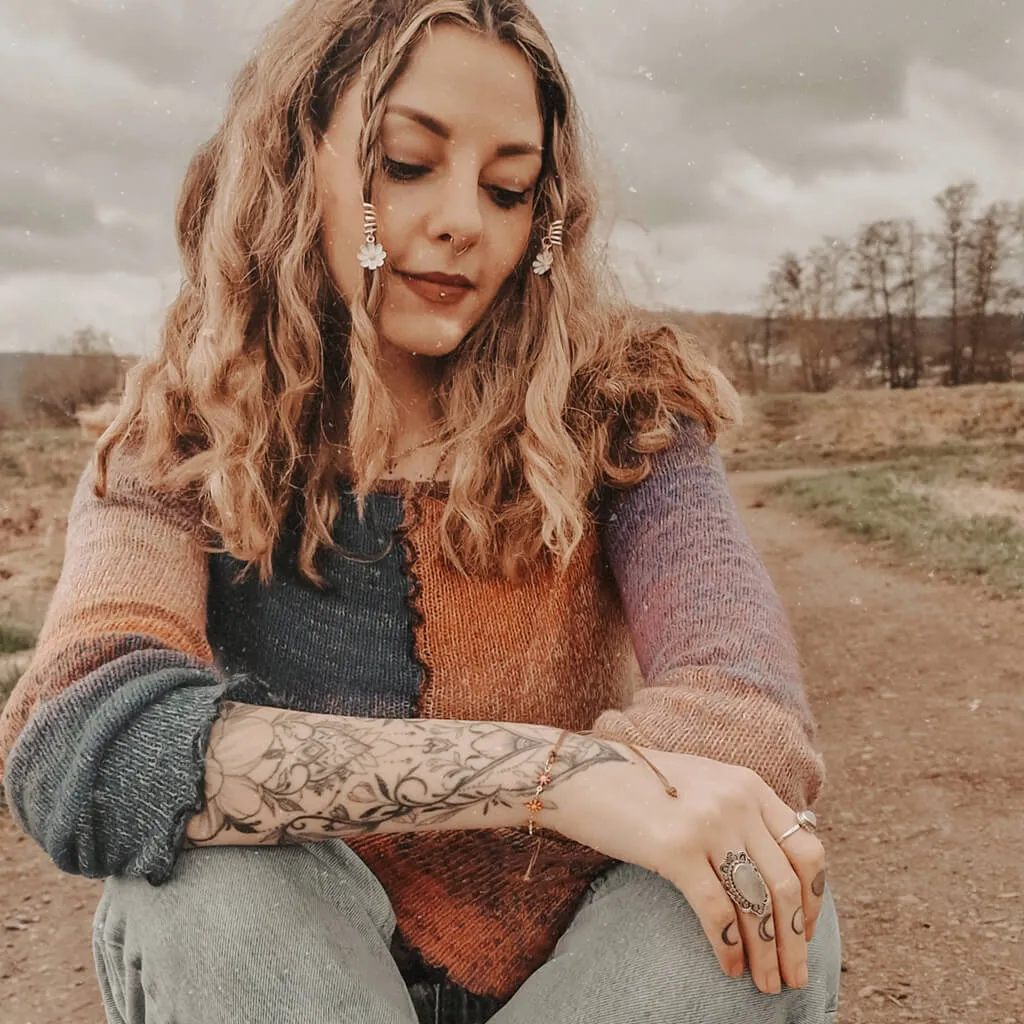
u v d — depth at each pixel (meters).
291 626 1.42
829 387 34.22
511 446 1.42
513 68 1.36
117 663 1.19
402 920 1.37
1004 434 18.95
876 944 2.61
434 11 1.31
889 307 35.84
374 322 1.41
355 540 1.39
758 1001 1.12
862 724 4.52
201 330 1.46
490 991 1.37
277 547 1.42
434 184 1.37
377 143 1.35
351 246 1.40
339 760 1.14
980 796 3.62
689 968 1.10
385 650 1.39
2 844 3.40
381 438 1.38
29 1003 2.49
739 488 15.71
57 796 1.14
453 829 1.19
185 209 1.64
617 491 1.45
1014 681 5.02
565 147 1.49
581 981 1.11
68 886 3.13
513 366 1.46
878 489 12.88
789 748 1.20
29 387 12.64
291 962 1.07
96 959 1.24
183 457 1.44
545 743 1.18
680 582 1.36
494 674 1.40
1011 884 2.91
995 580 7.27
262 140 1.46
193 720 1.14
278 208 1.45
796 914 1.11
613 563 1.47
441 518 1.39
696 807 1.11
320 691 1.41
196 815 1.11
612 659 1.52
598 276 1.60
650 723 1.22
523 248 1.44
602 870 1.31
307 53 1.41
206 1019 1.06
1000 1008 2.28
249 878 1.11
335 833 1.15
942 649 5.71
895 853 3.19
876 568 8.31
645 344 1.53
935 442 19.25
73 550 1.37
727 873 1.10
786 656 1.30
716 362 1.64
